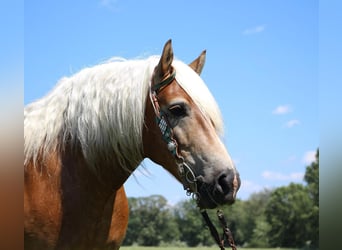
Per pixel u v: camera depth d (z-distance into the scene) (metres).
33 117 3.19
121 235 3.36
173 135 2.97
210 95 3.07
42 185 2.97
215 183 2.80
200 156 2.89
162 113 3.01
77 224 2.99
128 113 3.04
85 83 3.19
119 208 3.32
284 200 61.00
